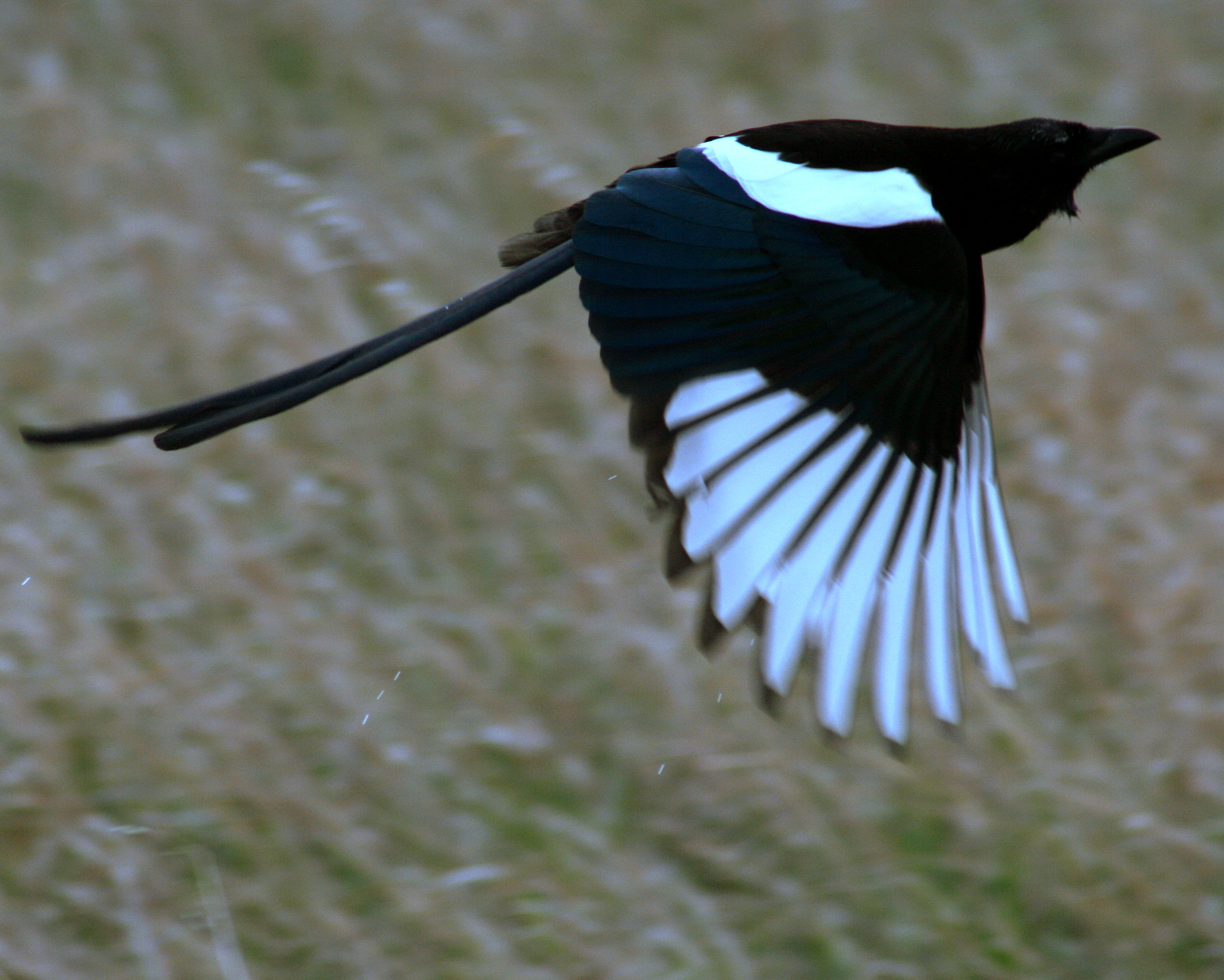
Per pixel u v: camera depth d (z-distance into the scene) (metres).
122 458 10.59
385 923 8.23
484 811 8.84
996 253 13.96
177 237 12.34
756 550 5.86
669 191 6.36
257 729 8.96
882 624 5.96
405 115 14.63
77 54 15.02
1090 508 10.98
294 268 12.05
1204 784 9.23
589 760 9.18
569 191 13.48
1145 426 11.86
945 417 6.33
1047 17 17.80
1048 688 9.80
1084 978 8.35
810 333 6.18
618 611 9.88
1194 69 17.12
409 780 8.93
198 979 7.92
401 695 9.37
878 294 6.33
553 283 12.64
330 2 15.66
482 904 8.33
